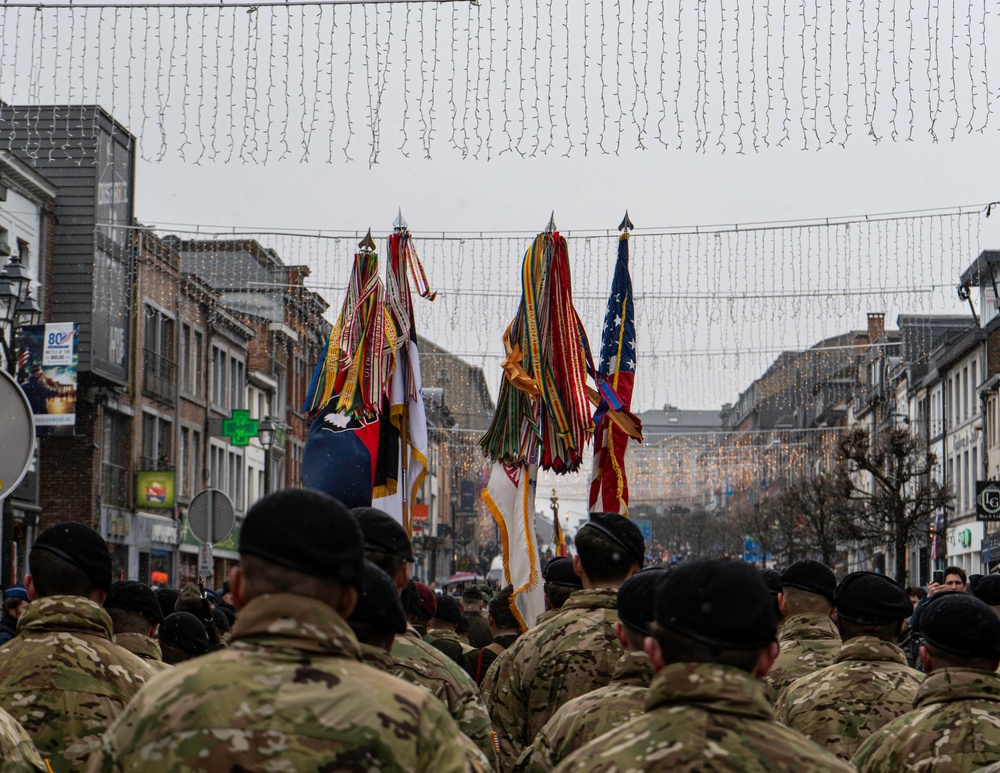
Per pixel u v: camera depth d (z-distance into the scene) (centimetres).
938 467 6031
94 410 3956
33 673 516
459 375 6475
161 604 905
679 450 7300
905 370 6238
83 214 3728
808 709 592
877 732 530
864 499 4859
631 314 1174
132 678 532
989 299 5297
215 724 322
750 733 342
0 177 3294
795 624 689
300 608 335
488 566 9050
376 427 1005
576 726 487
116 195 3897
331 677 329
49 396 2856
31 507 3547
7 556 3378
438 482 9381
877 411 6662
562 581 733
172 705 326
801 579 692
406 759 325
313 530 340
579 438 1081
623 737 350
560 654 609
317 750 320
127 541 4212
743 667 352
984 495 3925
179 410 4709
